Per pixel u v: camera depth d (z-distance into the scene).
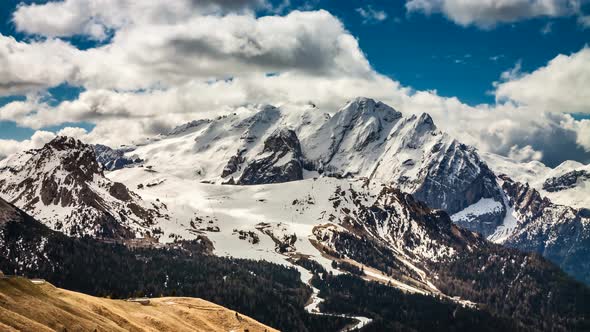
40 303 172.00
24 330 151.12
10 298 166.75
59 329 165.88
